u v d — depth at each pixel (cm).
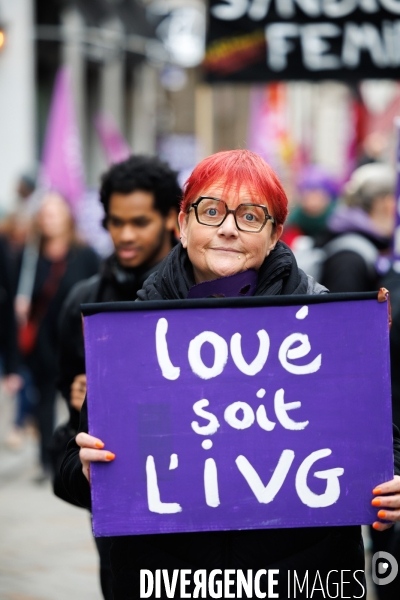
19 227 986
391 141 1162
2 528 654
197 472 260
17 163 1590
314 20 738
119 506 259
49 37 1767
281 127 2038
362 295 263
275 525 261
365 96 1767
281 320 263
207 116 2916
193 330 262
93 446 259
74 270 789
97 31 1928
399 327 407
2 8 1560
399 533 370
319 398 263
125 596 273
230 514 260
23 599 511
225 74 750
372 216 592
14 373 883
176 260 278
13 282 861
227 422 261
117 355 261
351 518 262
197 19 2211
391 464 263
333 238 593
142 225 396
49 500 735
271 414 262
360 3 732
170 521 259
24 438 995
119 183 394
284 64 742
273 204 270
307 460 262
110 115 2355
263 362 262
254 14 742
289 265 273
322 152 2950
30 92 1628
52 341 790
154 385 261
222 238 266
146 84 2920
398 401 407
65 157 1039
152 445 260
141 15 2128
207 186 268
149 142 3003
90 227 1304
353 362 264
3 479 809
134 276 399
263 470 261
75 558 587
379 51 733
